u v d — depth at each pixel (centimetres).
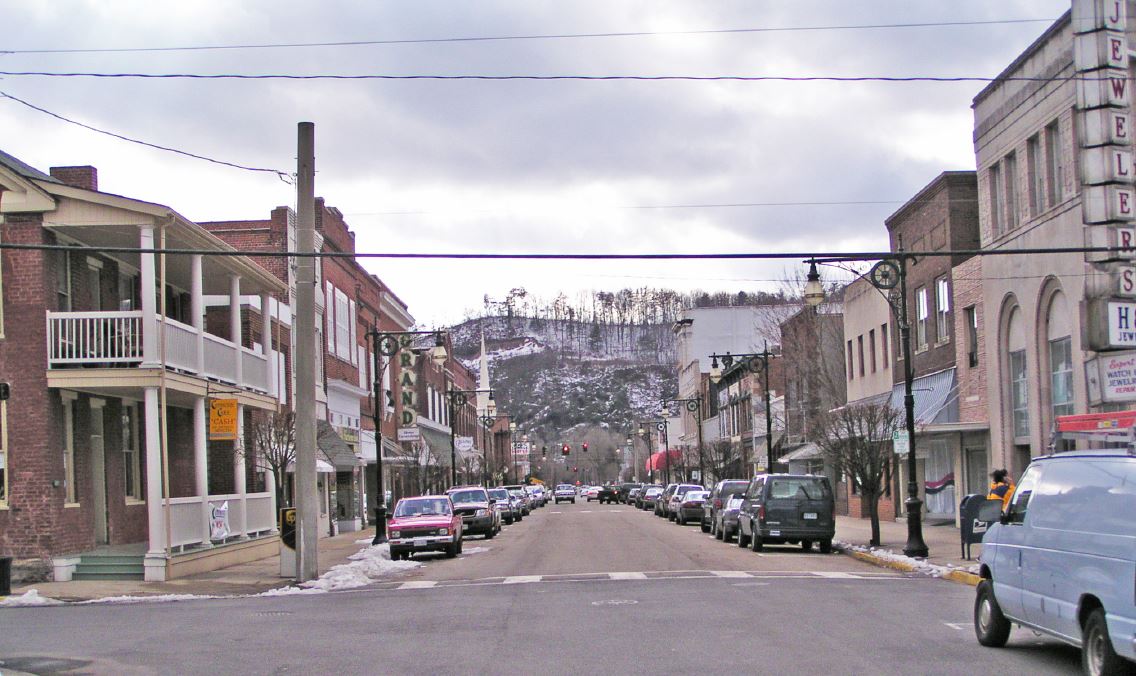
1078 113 2461
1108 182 2273
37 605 2022
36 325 2389
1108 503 1005
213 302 3494
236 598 2102
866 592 1853
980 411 3253
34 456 2367
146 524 2933
